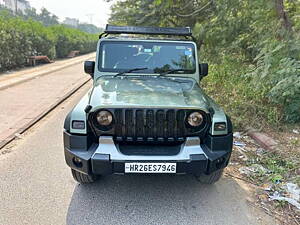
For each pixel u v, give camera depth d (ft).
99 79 13.34
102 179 12.36
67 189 11.57
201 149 10.00
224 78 29.66
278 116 19.51
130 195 11.21
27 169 13.30
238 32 29.96
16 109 24.54
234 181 12.36
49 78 44.96
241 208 10.39
